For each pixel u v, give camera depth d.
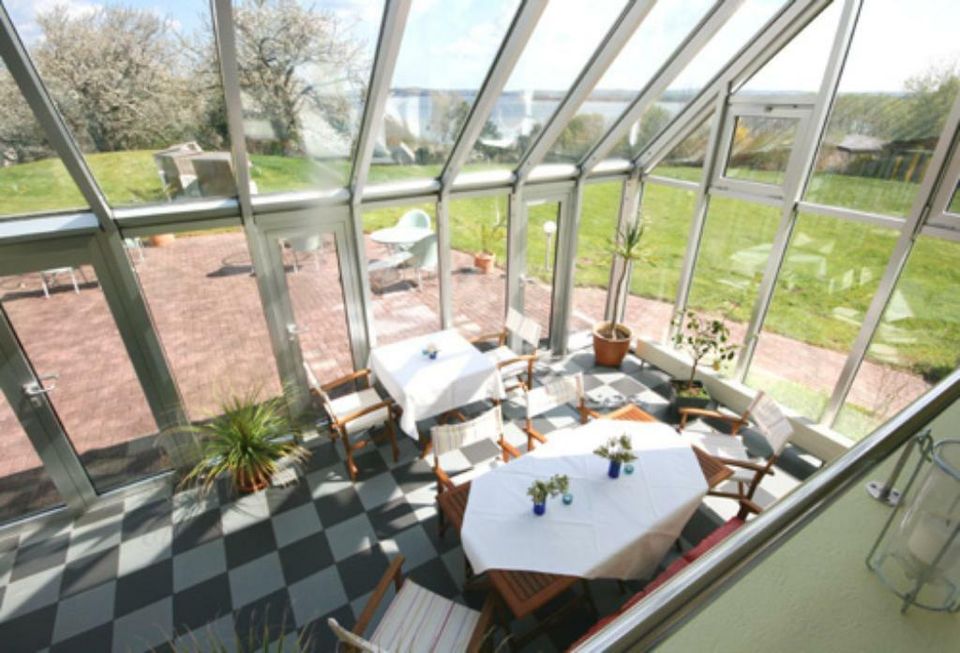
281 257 4.04
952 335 3.43
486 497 2.95
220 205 3.59
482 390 4.34
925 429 1.01
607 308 6.44
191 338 3.89
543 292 5.75
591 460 3.22
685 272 5.28
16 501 3.67
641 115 4.47
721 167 4.71
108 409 3.73
